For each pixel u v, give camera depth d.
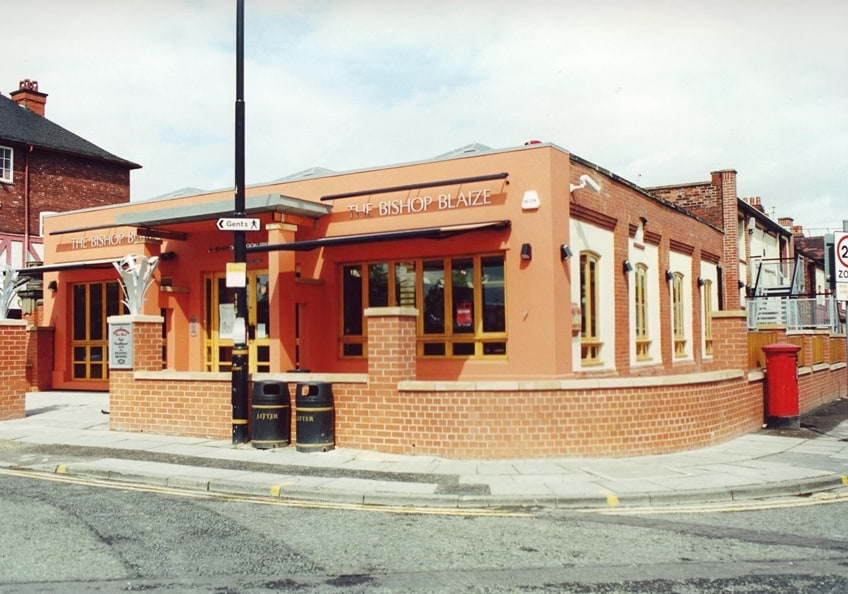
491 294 15.07
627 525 7.70
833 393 19.91
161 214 16.84
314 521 7.86
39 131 30.50
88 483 9.88
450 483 9.35
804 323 27.38
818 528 7.57
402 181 15.88
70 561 6.40
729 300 28.20
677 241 22.62
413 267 15.98
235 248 12.24
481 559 6.50
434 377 15.37
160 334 14.29
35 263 27.73
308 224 16.69
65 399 19.22
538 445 10.82
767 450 11.70
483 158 15.02
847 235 12.64
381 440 11.41
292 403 12.12
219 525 7.65
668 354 21.05
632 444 11.07
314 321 16.70
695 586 5.77
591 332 16.53
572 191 15.26
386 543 7.01
